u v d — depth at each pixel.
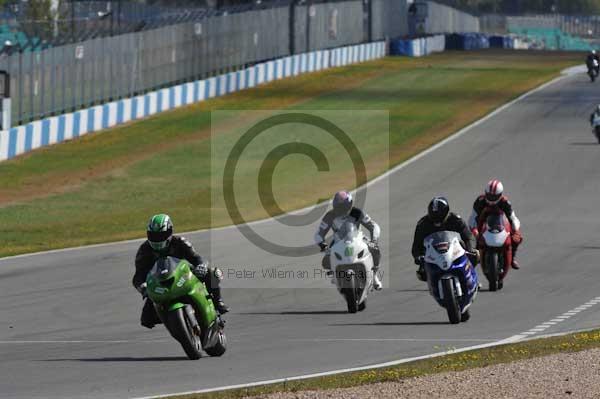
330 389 36.50
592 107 194.38
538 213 103.19
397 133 167.75
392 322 54.38
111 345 49.03
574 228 93.31
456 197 114.44
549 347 44.28
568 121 176.88
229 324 55.09
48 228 99.75
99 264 77.06
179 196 119.50
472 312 57.31
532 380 37.38
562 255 79.38
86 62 168.38
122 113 172.25
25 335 52.56
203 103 194.50
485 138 160.38
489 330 51.00
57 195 120.19
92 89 170.38
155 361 44.22
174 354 45.97
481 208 66.19
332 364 42.75
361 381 37.81
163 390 37.97
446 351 44.41
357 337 49.62
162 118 177.62
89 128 163.50
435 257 53.31
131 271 73.62
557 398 34.69
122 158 145.00
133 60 182.12
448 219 54.72
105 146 153.38
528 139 158.00
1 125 145.62
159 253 42.97
